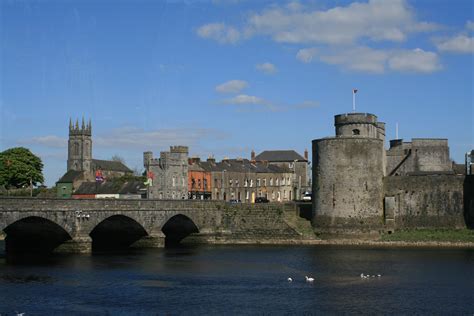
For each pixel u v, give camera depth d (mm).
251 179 152000
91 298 52250
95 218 78125
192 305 49938
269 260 76250
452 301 51719
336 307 49469
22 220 71625
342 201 97438
